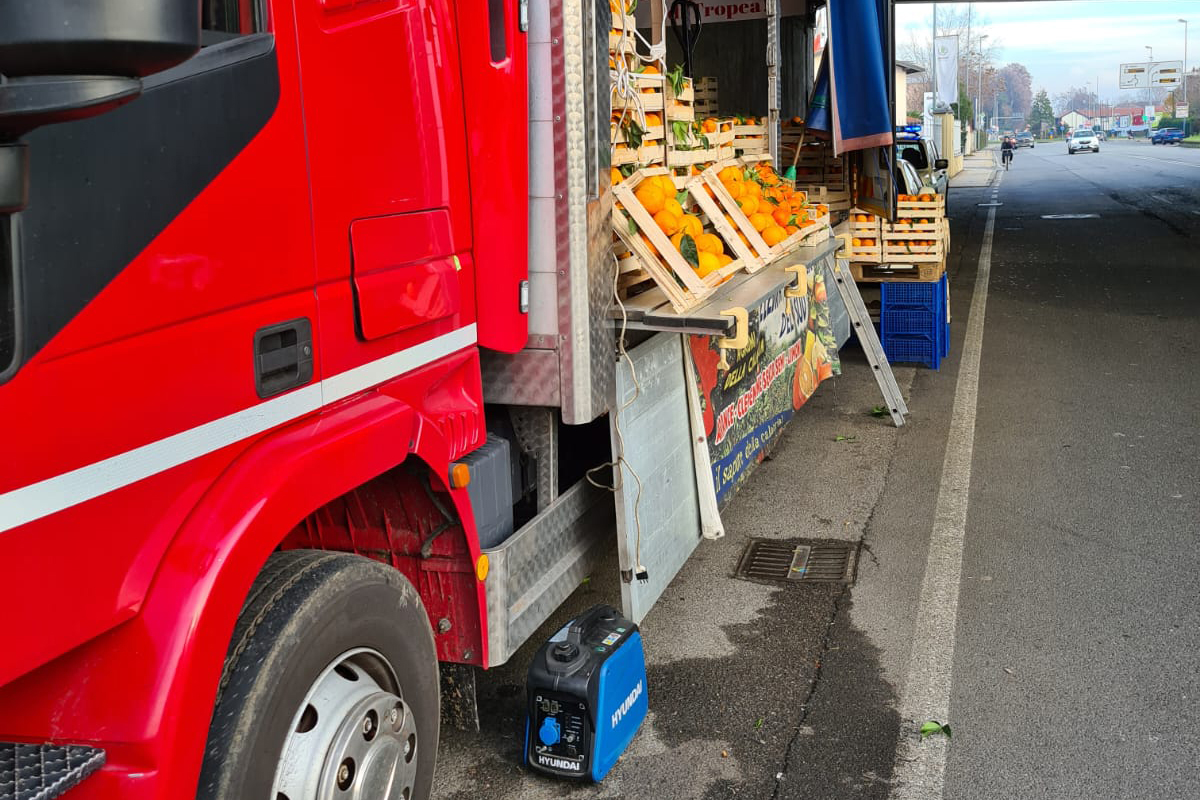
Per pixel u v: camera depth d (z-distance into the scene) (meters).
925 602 4.68
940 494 6.05
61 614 1.67
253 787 2.05
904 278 9.11
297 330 2.19
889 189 8.46
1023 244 18.86
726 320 3.54
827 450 6.95
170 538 1.89
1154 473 6.30
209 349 1.95
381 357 2.50
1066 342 10.13
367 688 2.39
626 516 3.58
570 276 3.13
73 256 1.66
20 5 1.25
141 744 1.80
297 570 2.28
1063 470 6.40
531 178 3.09
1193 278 14.12
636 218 3.95
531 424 3.44
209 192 1.93
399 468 2.78
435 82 2.69
